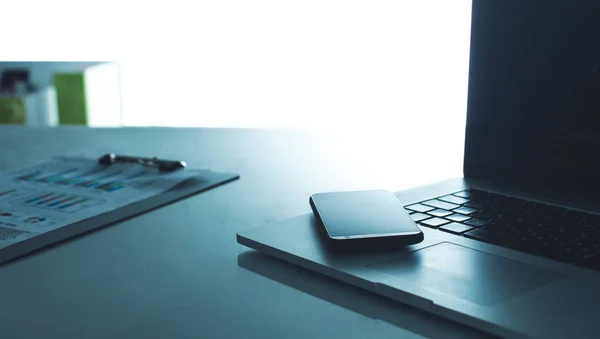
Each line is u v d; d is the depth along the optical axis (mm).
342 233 538
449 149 1065
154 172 909
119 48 3836
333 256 523
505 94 790
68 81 3215
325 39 3545
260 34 3693
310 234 582
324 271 505
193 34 3773
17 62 3178
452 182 800
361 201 635
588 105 726
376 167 953
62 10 3805
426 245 546
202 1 3723
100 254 587
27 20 3848
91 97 3266
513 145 791
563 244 537
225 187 845
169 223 685
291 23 3613
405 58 3275
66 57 3861
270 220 692
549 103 756
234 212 725
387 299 472
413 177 885
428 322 433
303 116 3674
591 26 715
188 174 892
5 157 1062
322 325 430
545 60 751
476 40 805
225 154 1070
